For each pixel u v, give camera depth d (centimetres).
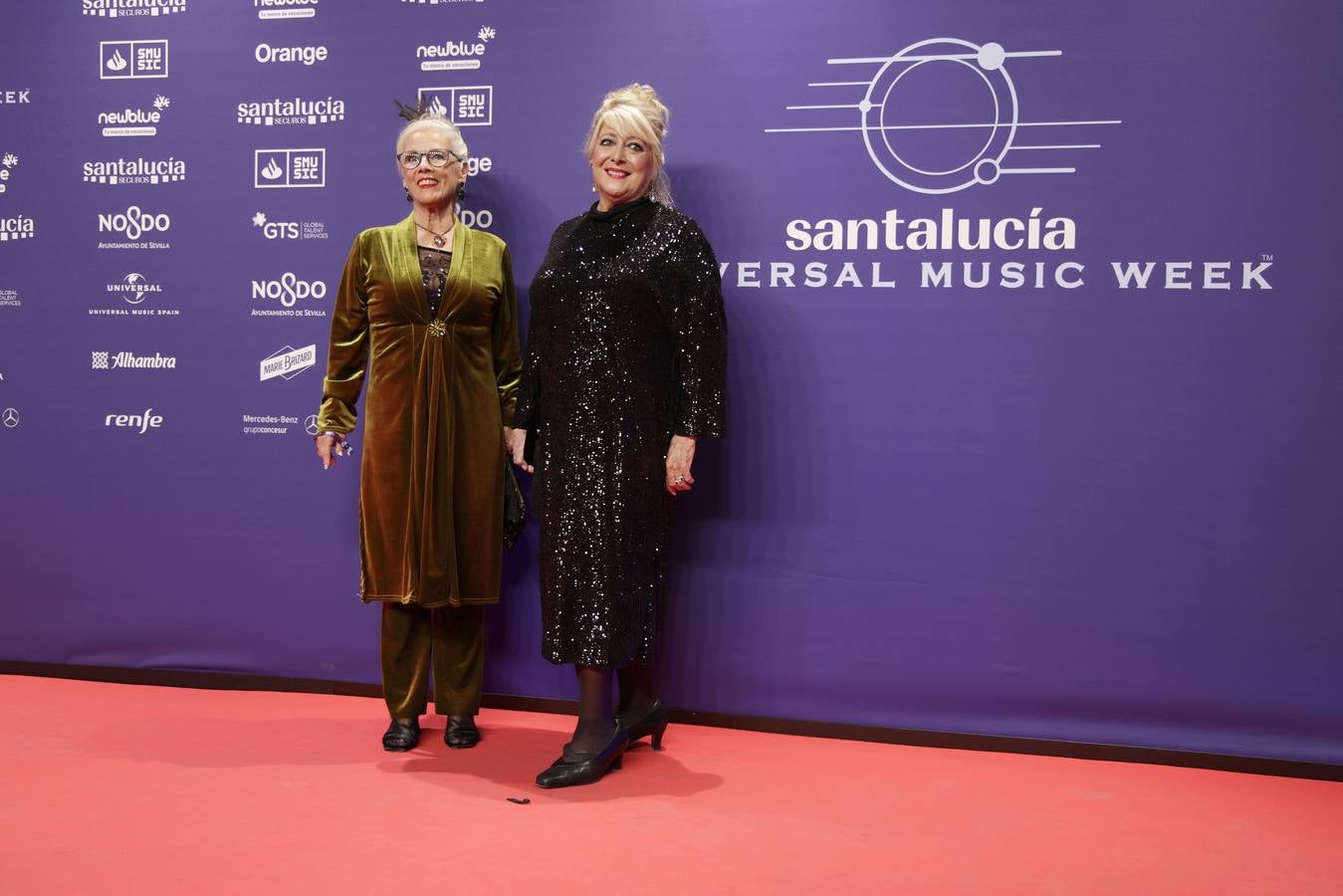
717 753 328
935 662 343
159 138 388
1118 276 331
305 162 379
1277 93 320
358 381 336
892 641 346
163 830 254
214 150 385
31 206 397
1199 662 329
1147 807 288
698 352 298
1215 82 323
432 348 319
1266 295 323
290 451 383
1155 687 331
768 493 353
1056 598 336
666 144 356
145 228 390
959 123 338
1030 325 336
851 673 348
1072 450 335
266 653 386
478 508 322
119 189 391
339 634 381
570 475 298
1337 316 319
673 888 226
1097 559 334
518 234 367
